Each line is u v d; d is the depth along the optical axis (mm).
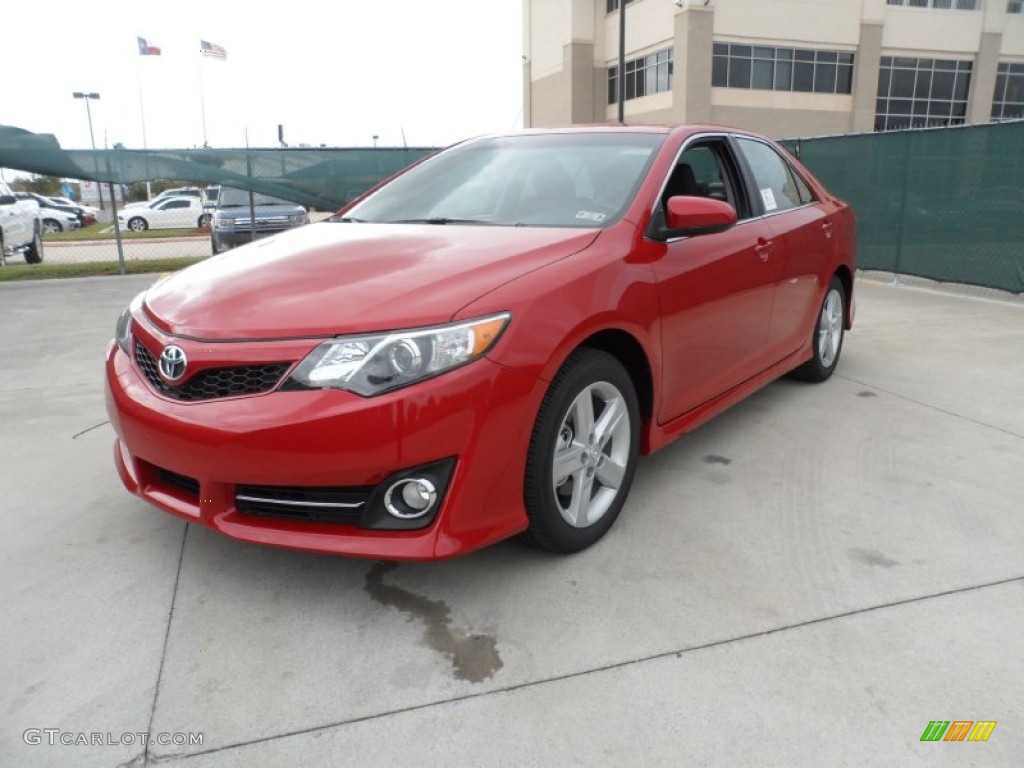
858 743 1850
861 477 3367
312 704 2004
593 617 2354
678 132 3469
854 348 5766
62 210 27719
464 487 2232
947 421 4082
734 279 3377
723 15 30562
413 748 1854
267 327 2258
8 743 1870
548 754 1830
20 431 4125
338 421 2119
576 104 37281
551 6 38594
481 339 2227
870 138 9516
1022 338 6008
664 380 2984
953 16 34062
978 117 35469
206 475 2270
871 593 2467
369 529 2258
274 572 2631
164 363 2357
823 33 32094
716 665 2131
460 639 2258
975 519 2969
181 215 27625
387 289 2354
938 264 8703
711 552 2730
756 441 3809
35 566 2684
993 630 2273
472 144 3934
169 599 2477
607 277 2641
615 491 2824
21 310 8172
